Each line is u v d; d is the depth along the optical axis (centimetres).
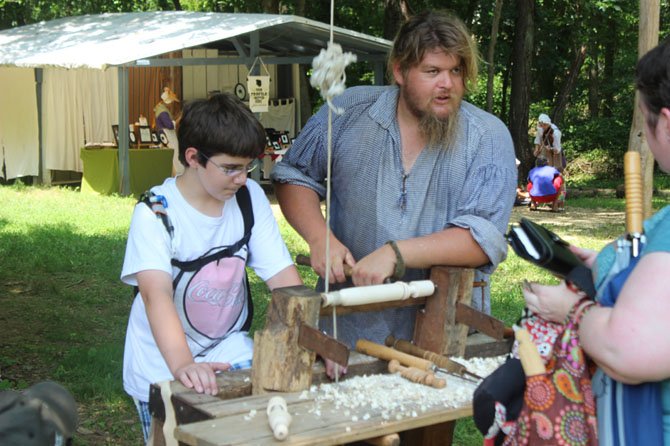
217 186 264
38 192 1536
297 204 320
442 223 309
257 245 286
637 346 175
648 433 187
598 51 2695
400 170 309
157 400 238
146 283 262
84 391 512
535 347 204
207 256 274
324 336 228
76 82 1619
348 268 287
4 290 777
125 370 288
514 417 211
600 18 2341
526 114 1964
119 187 1492
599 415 196
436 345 281
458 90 291
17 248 951
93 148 1522
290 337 234
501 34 2372
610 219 1457
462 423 476
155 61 1370
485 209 299
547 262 212
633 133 726
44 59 1412
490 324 272
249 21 1445
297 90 1795
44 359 578
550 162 1603
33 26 1822
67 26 1742
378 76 1642
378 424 214
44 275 838
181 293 274
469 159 302
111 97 1616
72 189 1614
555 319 204
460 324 282
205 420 217
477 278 308
